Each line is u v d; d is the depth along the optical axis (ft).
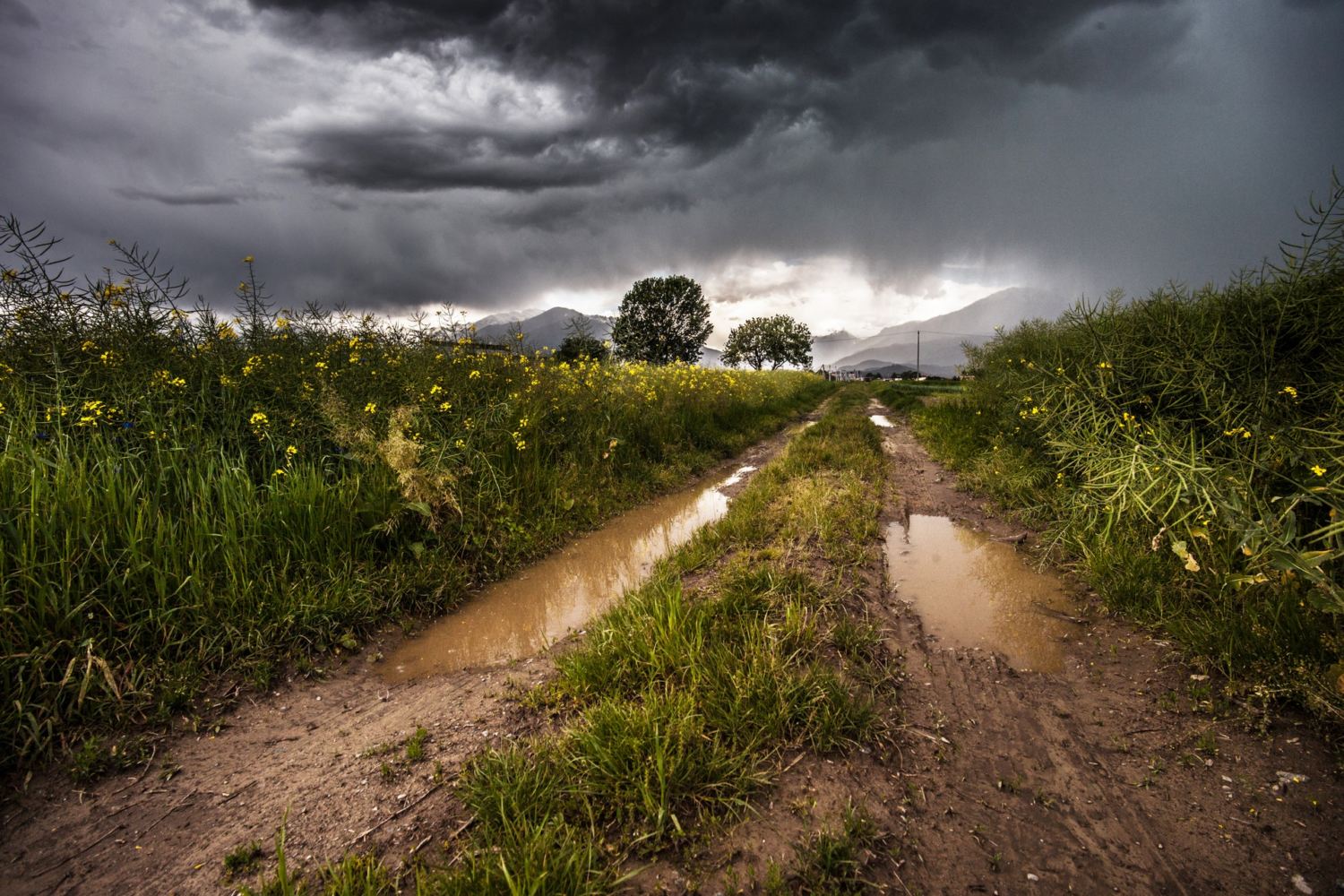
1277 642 9.78
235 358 18.90
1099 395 18.07
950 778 8.39
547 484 22.48
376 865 7.07
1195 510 13.56
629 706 9.38
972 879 6.76
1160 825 7.43
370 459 17.65
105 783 8.71
